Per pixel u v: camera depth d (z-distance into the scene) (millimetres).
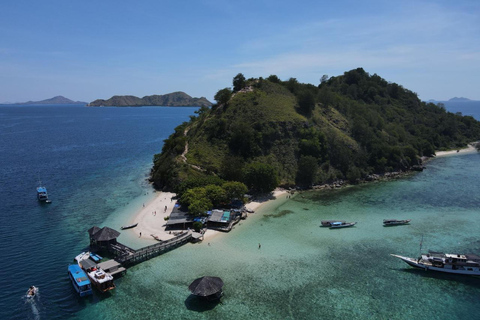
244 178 116312
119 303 56969
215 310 55062
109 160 182125
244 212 98188
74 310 55094
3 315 53250
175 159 131000
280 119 152625
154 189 124875
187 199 93938
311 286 61844
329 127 163500
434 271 67500
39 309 55000
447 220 96125
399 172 160500
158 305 56406
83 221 92188
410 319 53500
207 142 145875
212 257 72562
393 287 62062
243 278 64250
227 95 167000
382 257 73438
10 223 90375
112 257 72625
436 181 144125
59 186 128125
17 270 66500
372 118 192750
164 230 86125
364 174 147500
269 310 55031
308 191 126812
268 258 72188
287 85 198750
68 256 72562
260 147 142875
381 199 117000
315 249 76812
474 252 76125
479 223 93750
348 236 84375
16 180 135375
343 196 120625
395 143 186125
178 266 68938
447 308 56438
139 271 67125
